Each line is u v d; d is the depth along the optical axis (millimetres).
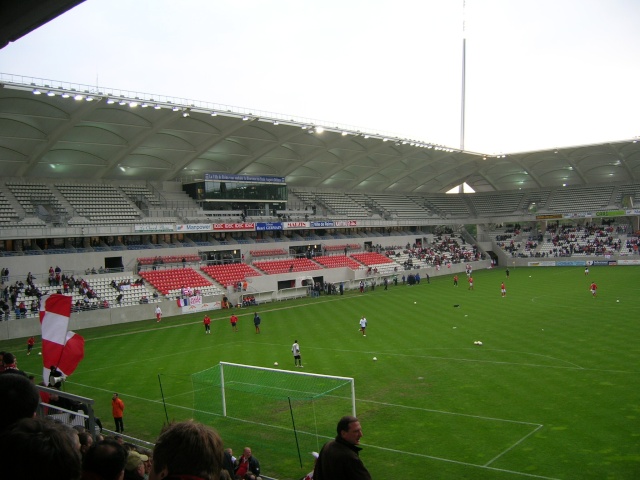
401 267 88188
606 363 28922
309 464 17953
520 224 115938
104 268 60094
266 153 74688
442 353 33406
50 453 3309
